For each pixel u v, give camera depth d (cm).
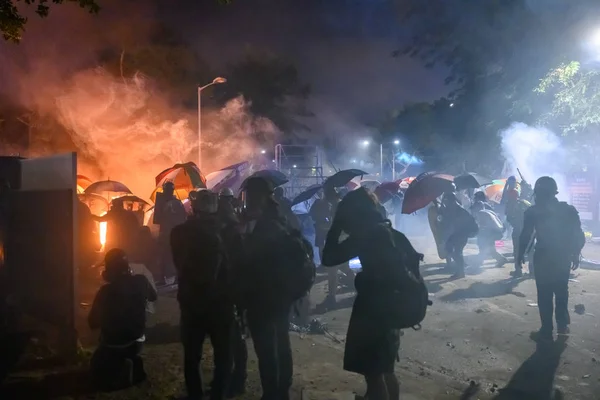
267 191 496
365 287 458
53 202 646
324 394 558
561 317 757
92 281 1146
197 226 492
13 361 622
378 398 455
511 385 598
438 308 930
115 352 568
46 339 692
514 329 803
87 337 746
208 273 484
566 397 564
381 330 451
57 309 646
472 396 564
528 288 1074
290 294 485
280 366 498
